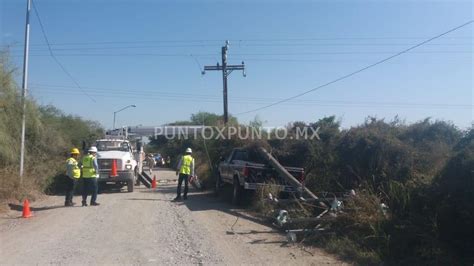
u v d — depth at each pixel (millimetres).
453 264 7758
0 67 17000
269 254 8789
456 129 14250
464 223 8070
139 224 11812
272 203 12727
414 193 10078
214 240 9992
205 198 18672
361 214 10086
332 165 15352
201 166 25406
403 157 12906
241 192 15938
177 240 9891
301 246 9523
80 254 8469
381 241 8992
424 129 14375
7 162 17328
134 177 21875
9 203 15312
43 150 21922
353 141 14695
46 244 9312
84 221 12234
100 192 20938
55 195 19656
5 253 8531
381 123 15422
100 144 22359
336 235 9953
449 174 8914
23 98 17953
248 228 11523
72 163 15758
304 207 12078
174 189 22891
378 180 12961
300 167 16359
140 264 7859
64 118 34906
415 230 8844
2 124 16734
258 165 15375
